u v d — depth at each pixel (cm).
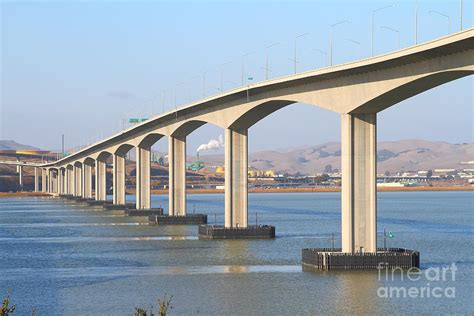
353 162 7969
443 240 12225
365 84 7694
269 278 7650
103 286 7362
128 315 6056
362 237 8031
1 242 11831
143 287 7275
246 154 11800
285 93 9488
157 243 11194
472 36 5912
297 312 6103
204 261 9031
